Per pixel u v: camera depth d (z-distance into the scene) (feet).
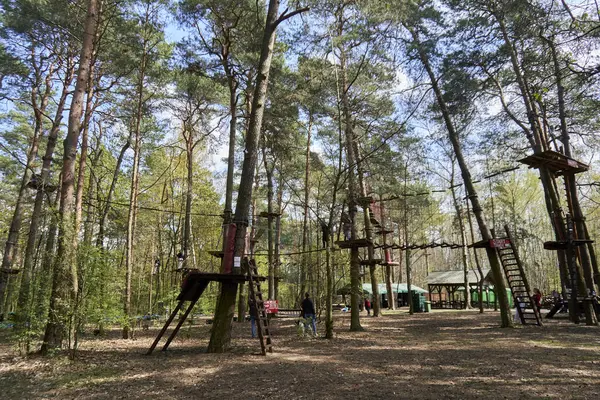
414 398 17.07
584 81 25.64
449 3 47.50
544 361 24.31
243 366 25.36
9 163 85.51
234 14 55.88
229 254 32.68
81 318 30.22
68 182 33.47
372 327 51.70
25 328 31.30
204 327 55.47
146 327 54.54
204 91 74.02
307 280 58.90
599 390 17.48
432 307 124.16
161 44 57.82
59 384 22.68
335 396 17.70
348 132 65.41
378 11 40.65
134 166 54.85
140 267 75.82
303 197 110.83
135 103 65.46
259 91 35.55
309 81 56.95
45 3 47.14
